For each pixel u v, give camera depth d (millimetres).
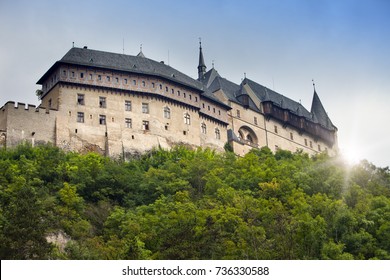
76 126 101750
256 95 137500
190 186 89312
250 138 131000
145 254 62656
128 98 107938
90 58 107688
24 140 96062
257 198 84750
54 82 104750
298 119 142625
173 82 113438
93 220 79000
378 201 80312
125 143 104312
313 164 103562
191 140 112938
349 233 70000
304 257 61594
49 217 71875
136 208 81875
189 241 62375
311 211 74125
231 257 60656
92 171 88438
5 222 60469
